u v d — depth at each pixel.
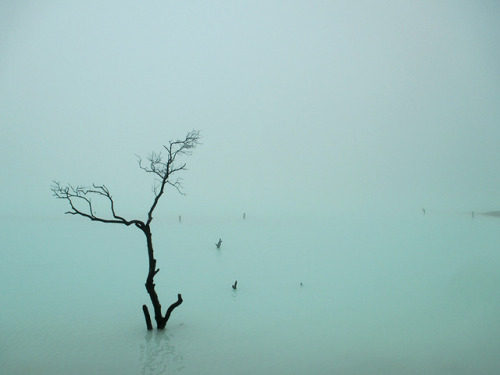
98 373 17.19
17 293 32.12
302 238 70.75
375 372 16.92
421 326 22.61
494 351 18.62
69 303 29.06
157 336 21.77
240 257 50.22
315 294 31.11
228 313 26.25
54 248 59.19
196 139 21.42
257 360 18.31
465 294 29.17
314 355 18.94
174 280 37.03
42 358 18.80
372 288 32.62
